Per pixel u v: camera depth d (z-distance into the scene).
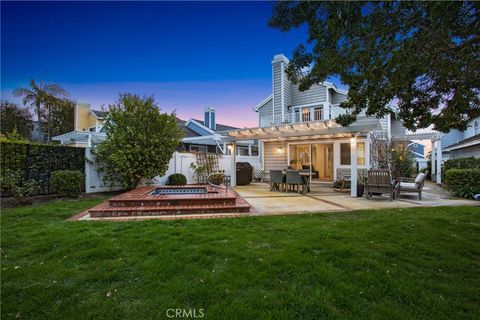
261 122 15.48
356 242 3.51
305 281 2.45
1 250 3.21
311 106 14.25
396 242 3.52
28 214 5.19
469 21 2.77
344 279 2.47
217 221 4.77
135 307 2.06
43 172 7.48
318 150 13.18
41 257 3.02
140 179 9.09
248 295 2.21
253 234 3.90
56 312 1.99
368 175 7.95
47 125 23.30
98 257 3.00
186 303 2.11
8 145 6.74
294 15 3.29
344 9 2.93
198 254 3.05
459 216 5.08
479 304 2.08
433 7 2.42
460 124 4.23
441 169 12.95
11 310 2.02
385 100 3.73
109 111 8.48
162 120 8.84
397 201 7.38
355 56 3.09
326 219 5.00
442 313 1.96
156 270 2.66
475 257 3.01
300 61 3.57
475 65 3.07
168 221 4.75
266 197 8.29
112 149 8.35
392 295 2.21
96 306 2.07
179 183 10.76
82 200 7.14
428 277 2.52
